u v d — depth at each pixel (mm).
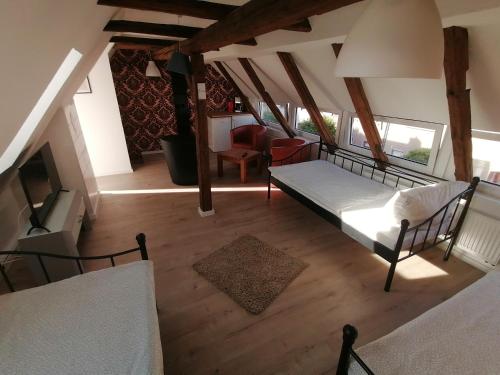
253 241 3053
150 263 1853
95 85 4496
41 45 1065
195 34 2732
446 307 1528
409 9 879
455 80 1926
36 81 1231
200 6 1938
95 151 4855
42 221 2277
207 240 3088
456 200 2434
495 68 1773
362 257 2795
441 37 939
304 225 3395
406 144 3199
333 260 2750
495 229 2402
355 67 977
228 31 2010
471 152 2398
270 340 1941
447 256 2697
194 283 2455
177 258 2783
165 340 1937
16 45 842
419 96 2512
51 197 2619
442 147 2779
